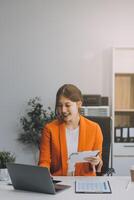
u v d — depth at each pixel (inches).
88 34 170.9
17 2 171.0
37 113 163.8
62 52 171.2
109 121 101.0
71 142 87.0
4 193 68.1
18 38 171.2
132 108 163.9
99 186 73.2
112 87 161.3
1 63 171.5
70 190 70.3
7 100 171.8
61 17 171.2
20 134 170.7
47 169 65.7
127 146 159.2
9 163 69.8
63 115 87.0
